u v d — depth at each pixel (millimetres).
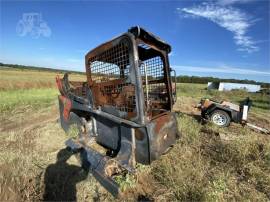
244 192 2869
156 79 3691
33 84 22500
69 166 3516
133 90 2836
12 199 2547
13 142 4602
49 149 4246
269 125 7277
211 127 5766
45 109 8469
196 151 4070
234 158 3662
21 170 3154
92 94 3625
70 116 4906
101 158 3189
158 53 3533
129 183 2873
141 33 2775
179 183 2910
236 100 15438
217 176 3098
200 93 21594
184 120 5863
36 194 2775
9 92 14320
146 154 2857
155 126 2945
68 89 4836
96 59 3371
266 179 3047
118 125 3299
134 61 2639
